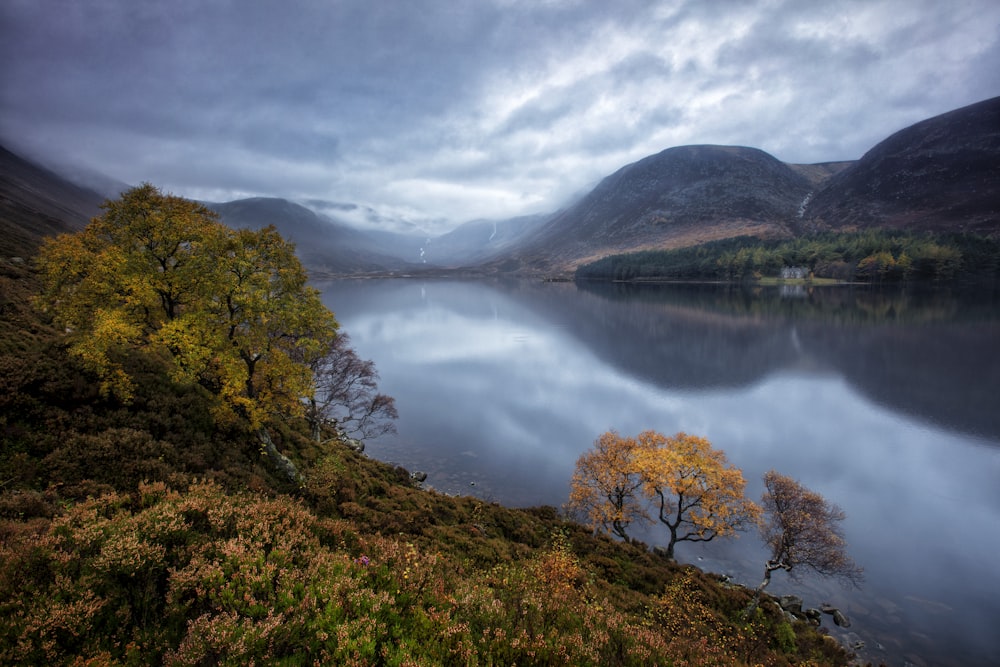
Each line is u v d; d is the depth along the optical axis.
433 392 75.06
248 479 19.84
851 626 25.84
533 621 9.73
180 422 21.05
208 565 8.34
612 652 9.79
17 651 6.14
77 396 18.83
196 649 6.35
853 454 51.59
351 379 47.16
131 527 9.13
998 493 42.62
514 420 61.19
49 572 7.82
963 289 191.12
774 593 28.47
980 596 28.64
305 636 7.20
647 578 23.84
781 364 93.12
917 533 36.16
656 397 73.44
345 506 21.28
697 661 11.21
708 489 29.84
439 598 9.40
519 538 26.20
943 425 59.72
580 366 95.44
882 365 88.12
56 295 20.17
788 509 26.14
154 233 20.56
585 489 33.03
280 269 22.52
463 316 178.75
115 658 6.52
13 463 14.03
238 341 21.30
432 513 25.25
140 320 20.61
